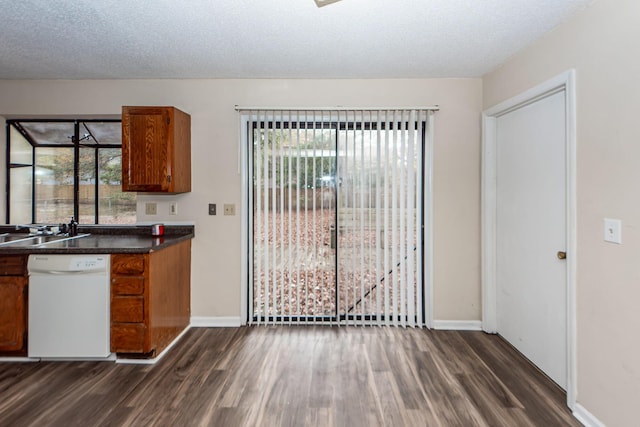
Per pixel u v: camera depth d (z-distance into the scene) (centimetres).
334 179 306
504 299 281
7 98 307
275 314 312
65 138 323
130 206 325
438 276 308
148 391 209
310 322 312
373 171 305
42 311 240
